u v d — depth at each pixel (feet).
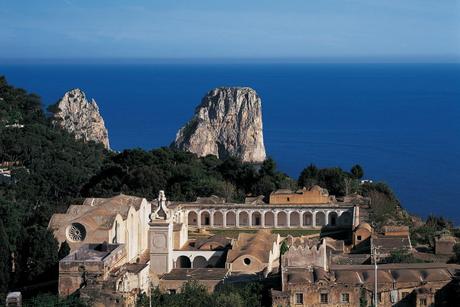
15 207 596.70
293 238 554.05
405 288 370.53
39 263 448.65
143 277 423.23
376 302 357.00
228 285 416.05
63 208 626.64
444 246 522.47
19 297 377.91
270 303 378.12
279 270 410.93
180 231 546.67
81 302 363.15
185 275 463.42
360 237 573.33
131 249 508.53
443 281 370.53
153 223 496.64
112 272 387.75
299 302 371.35
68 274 376.89
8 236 478.18
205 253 531.09
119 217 478.59
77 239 465.47
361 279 375.86
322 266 387.34
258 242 524.11
